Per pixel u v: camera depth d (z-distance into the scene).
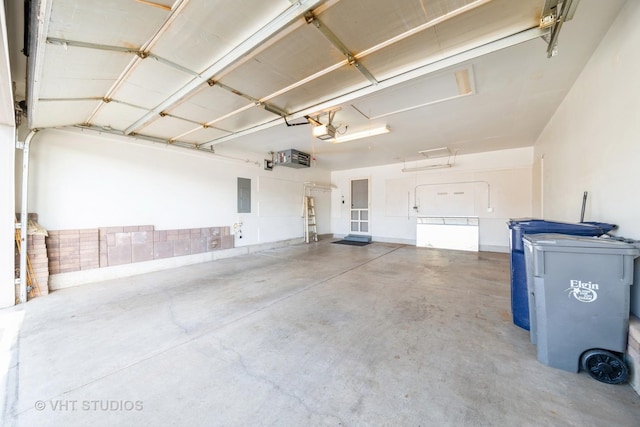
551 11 1.68
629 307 1.65
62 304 3.04
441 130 4.76
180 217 5.09
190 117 3.53
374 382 1.67
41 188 3.51
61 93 2.43
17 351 2.04
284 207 7.56
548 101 3.48
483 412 1.42
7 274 2.98
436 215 7.42
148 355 1.99
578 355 1.72
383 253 6.43
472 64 2.53
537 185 5.53
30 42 1.74
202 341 2.20
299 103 3.16
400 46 2.10
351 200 9.22
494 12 1.75
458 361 1.90
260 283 3.88
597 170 2.41
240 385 1.65
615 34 2.02
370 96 3.22
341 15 1.73
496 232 6.58
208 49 2.04
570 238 1.83
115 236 4.17
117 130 4.08
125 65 2.21
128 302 3.11
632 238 1.82
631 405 1.44
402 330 2.39
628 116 1.87
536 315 1.96
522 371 1.77
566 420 1.35
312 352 2.03
